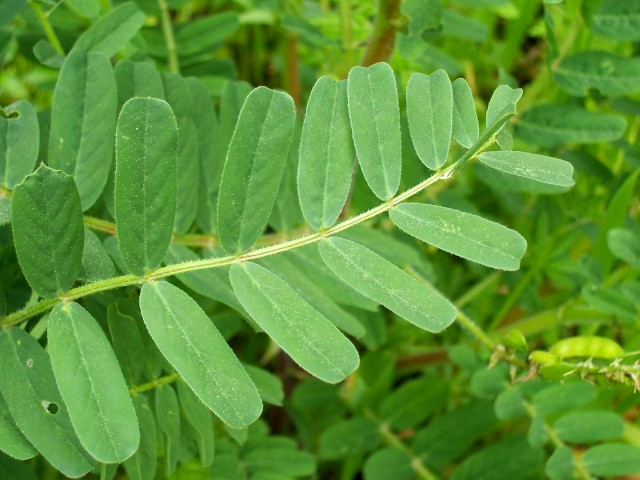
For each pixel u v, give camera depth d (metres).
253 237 0.15
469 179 0.35
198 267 0.15
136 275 0.15
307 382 0.31
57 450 0.14
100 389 0.13
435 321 0.14
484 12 0.38
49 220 0.14
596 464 0.23
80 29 0.26
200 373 0.14
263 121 0.15
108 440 0.13
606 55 0.25
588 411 0.25
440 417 0.28
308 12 0.34
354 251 0.15
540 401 0.24
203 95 0.22
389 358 0.32
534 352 0.21
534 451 0.26
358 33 0.31
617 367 0.19
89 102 0.18
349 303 0.22
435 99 0.16
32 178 0.14
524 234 0.32
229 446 0.24
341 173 0.16
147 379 0.19
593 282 0.26
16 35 0.25
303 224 0.24
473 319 0.32
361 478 0.33
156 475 0.23
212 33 0.28
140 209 0.14
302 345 0.14
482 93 0.40
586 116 0.26
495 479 0.26
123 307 0.18
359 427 0.29
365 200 0.29
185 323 0.14
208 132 0.22
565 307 0.29
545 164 0.15
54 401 0.15
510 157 0.15
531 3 0.35
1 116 0.18
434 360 0.33
